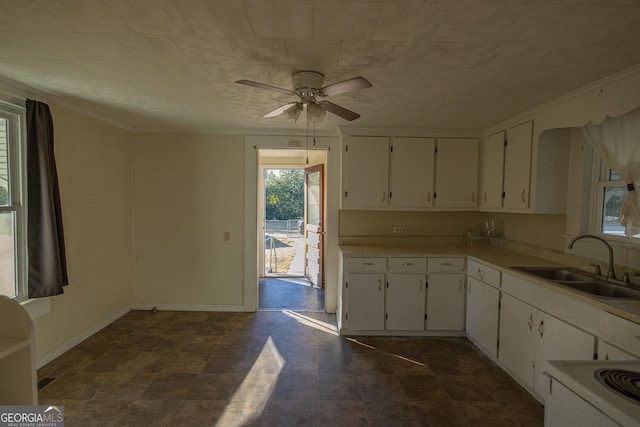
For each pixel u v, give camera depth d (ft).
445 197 12.26
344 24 4.98
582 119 7.70
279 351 10.01
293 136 13.17
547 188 9.31
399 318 11.19
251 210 13.32
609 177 8.30
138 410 7.15
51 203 8.54
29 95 8.32
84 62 6.56
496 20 4.83
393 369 9.04
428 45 5.64
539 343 7.45
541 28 5.05
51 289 8.55
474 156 12.23
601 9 4.50
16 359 5.13
